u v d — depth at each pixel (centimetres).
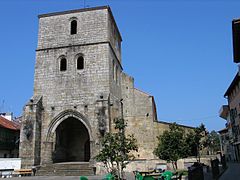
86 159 4009
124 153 1980
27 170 3130
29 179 2662
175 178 1950
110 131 3259
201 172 1952
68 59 3709
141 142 4012
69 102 3528
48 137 3453
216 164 2609
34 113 3400
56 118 3506
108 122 3231
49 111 3544
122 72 4338
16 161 3241
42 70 3719
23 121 3397
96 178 2630
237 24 1395
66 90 3581
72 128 4150
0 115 6038
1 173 3127
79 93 3538
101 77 3550
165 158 2878
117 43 4447
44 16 3969
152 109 4112
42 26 3925
